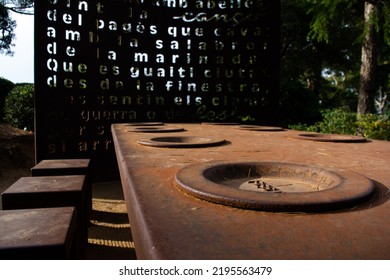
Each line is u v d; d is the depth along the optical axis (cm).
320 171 175
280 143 335
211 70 847
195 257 76
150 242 85
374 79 952
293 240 86
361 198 119
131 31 765
